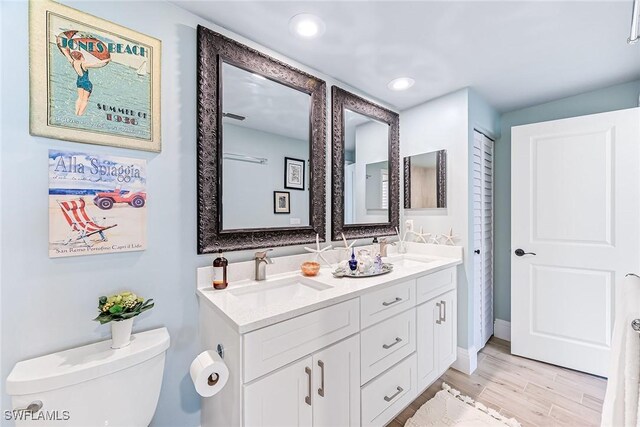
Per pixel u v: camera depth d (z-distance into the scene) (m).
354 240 1.96
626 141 1.76
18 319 0.88
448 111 2.08
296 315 1.03
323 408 1.12
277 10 1.22
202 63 1.25
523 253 2.14
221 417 1.04
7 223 0.87
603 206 1.84
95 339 1.01
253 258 1.45
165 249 1.17
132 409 0.95
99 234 1.02
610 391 0.76
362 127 2.05
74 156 0.97
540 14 1.23
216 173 1.30
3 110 0.86
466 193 1.99
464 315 1.99
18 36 0.88
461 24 1.31
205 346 1.19
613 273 1.81
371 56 1.58
